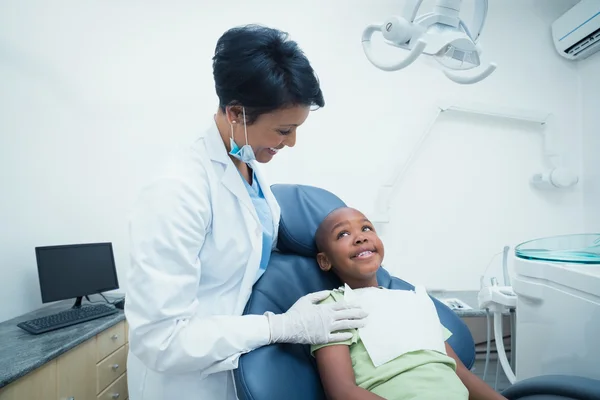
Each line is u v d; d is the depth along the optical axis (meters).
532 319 1.02
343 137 2.12
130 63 2.08
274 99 0.71
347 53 2.13
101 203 2.05
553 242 1.14
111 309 1.75
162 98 2.09
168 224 0.71
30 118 1.83
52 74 1.94
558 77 2.22
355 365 0.88
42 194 1.88
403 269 2.11
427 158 2.13
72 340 1.39
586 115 2.18
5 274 1.69
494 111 2.09
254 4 2.13
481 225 2.15
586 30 1.99
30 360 1.20
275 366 0.78
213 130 0.90
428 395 0.78
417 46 0.90
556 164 2.18
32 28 1.86
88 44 2.04
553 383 0.81
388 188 2.05
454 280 2.12
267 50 0.71
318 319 0.85
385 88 2.13
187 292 0.73
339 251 1.06
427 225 2.12
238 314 0.90
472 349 1.07
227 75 0.71
